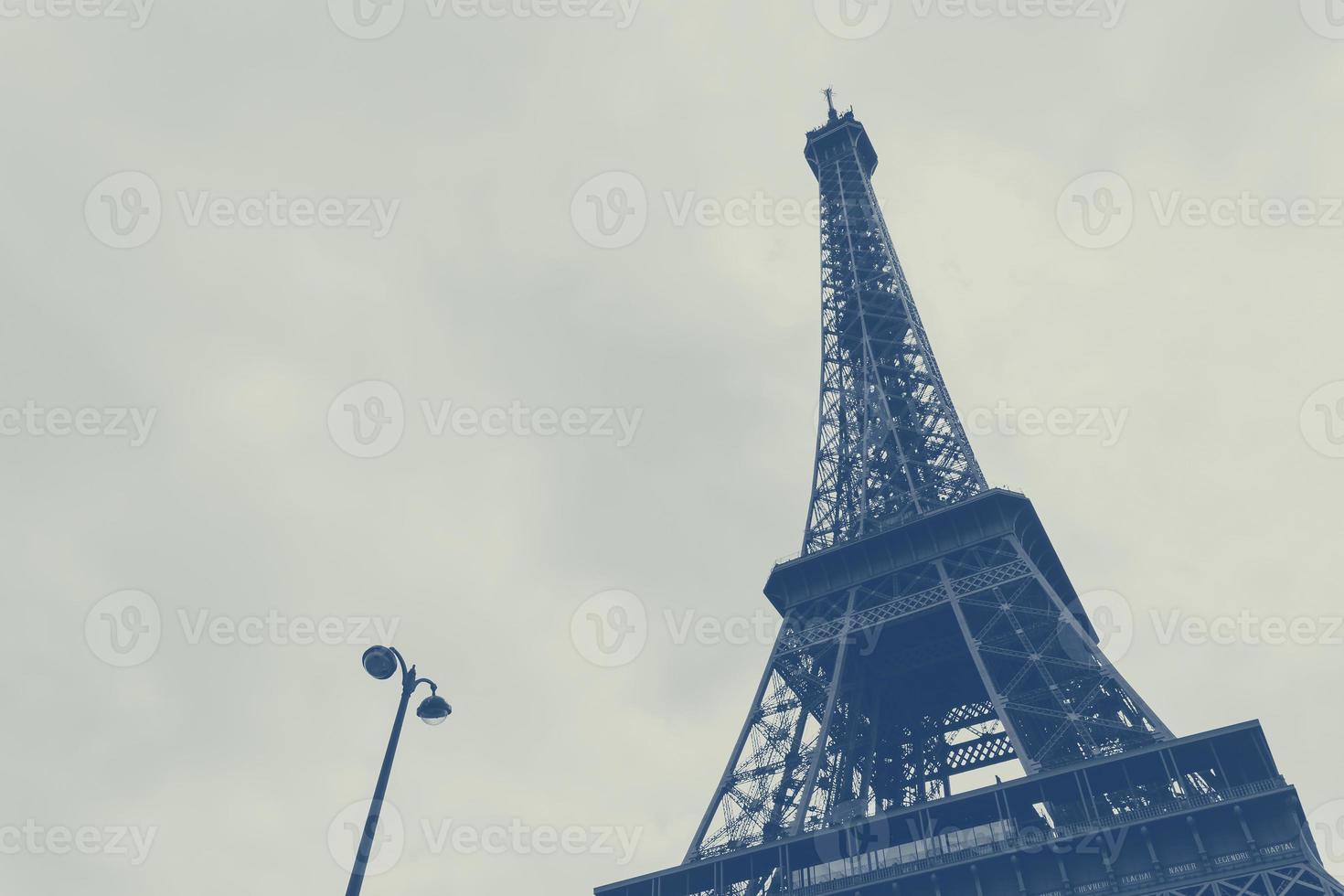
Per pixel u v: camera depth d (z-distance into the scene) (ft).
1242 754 211.41
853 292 445.78
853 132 532.32
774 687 297.33
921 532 311.27
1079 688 256.11
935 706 328.49
